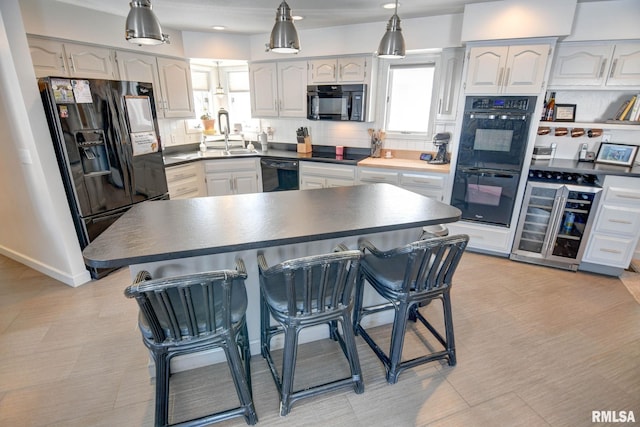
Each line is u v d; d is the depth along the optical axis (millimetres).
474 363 2025
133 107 3051
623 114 3086
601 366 2006
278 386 1758
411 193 2393
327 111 4102
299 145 4570
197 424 1508
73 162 2645
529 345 2180
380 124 4238
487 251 3516
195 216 1832
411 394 1803
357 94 3861
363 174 3883
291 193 2377
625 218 2891
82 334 2258
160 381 1401
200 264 1780
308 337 2207
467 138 3266
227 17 3406
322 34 3891
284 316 1525
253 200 2174
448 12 3244
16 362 2012
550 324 2396
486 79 3059
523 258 3350
